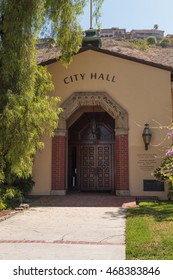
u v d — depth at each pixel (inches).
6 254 233.9
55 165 578.2
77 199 525.0
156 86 577.3
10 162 412.8
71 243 264.2
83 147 682.2
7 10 414.0
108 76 589.0
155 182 555.8
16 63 404.2
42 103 421.1
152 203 476.4
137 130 570.9
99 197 549.6
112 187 660.7
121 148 569.3
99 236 287.7
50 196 560.7
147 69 582.9
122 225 332.2
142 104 576.1
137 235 279.6
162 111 570.6
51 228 322.0
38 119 405.1
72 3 467.5
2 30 418.3
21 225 337.4
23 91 403.2
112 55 590.6
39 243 265.4
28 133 398.3
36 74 449.1
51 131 456.4
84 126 689.6
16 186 534.3
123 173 563.8
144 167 561.0
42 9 434.6
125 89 582.9
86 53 597.9
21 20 413.4
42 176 578.6
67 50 494.0
